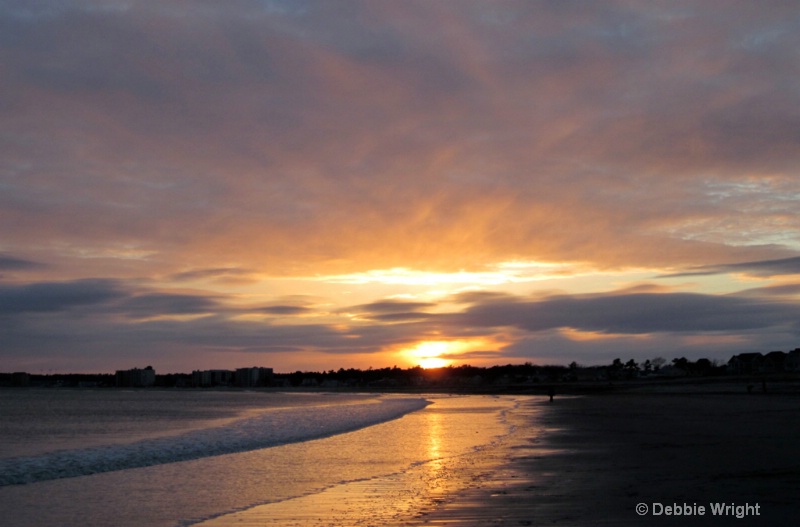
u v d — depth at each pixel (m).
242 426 41.09
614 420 36.66
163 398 160.25
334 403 95.69
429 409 63.06
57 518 13.00
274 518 12.27
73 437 37.72
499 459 20.09
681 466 16.72
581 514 11.31
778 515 10.84
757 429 27.16
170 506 13.98
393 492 14.66
